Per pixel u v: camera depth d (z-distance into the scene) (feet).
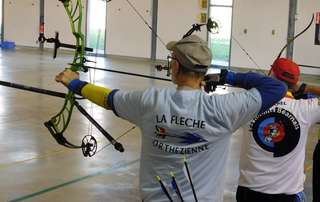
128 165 17.85
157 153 6.04
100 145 20.52
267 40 53.72
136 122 6.19
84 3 62.80
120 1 61.57
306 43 51.88
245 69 55.06
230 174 17.07
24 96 31.32
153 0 59.62
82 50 8.37
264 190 8.40
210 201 6.01
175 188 5.97
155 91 6.08
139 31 60.95
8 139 20.68
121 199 14.47
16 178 15.80
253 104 5.90
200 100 5.94
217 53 56.70
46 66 48.49
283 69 8.16
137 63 57.41
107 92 6.27
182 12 58.13
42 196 14.39
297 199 8.44
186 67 5.93
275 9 53.01
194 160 5.95
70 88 6.51
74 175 16.43
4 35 70.23
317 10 51.08
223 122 5.89
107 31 63.00
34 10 67.56
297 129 8.25
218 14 56.13
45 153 18.81
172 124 5.89
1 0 70.23
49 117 25.39
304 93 8.54
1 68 45.09
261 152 8.38
